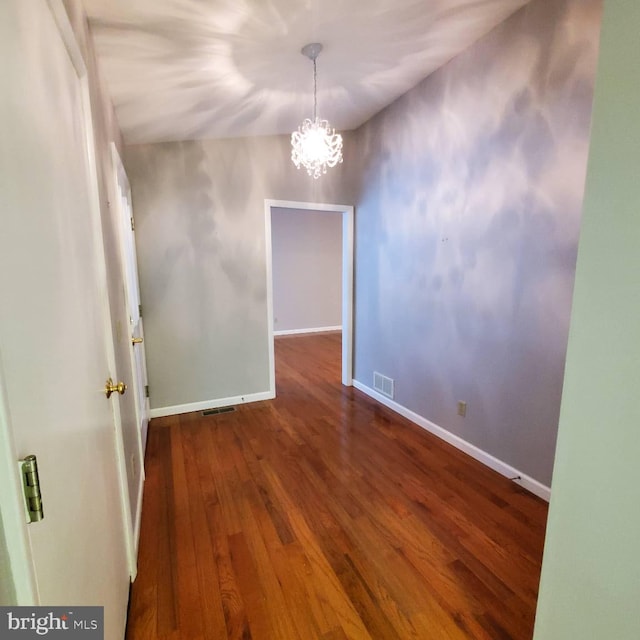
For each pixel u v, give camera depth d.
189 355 3.35
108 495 1.23
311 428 3.03
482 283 2.41
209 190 3.25
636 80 0.69
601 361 0.79
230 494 2.16
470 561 1.67
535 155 2.02
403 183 3.05
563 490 0.89
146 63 1.92
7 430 0.50
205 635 1.34
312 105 2.92
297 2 1.70
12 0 0.65
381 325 3.49
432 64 2.51
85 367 1.03
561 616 0.93
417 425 3.08
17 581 0.52
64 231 0.92
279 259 6.77
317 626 1.37
